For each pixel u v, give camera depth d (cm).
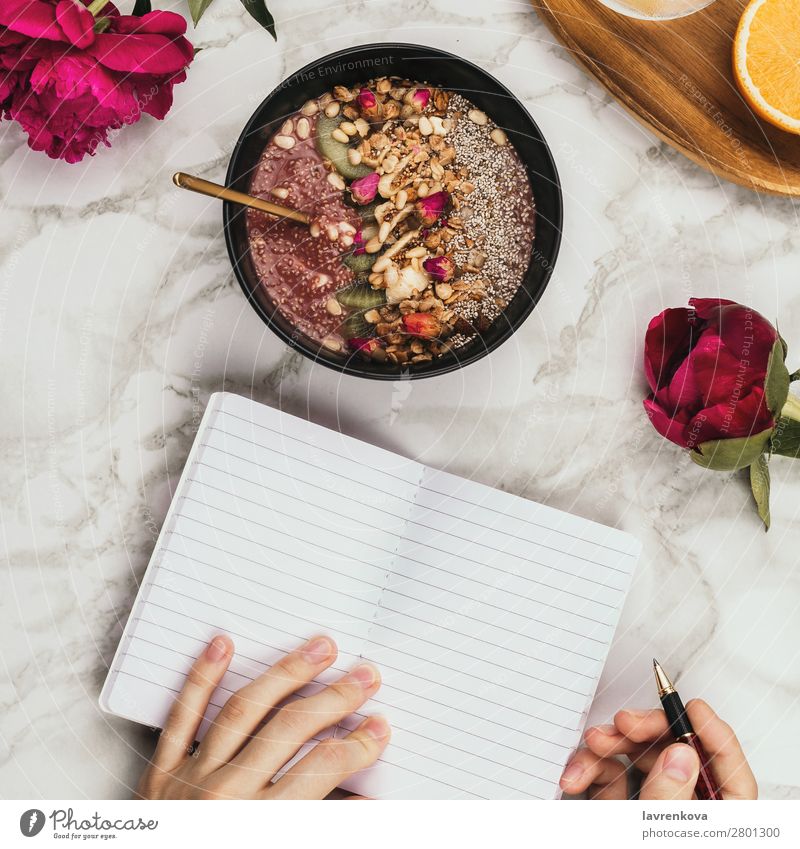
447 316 63
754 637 70
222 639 64
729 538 71
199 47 70
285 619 65
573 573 66
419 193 63
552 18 68
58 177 70
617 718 66
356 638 66
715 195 70
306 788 61
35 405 72
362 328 63
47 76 58
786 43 61
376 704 66
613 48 67
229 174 59
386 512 67
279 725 62
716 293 70
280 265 63
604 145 70
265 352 70
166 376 71
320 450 66
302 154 63
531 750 65
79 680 71
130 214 71
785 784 69
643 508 71
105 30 61
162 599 65
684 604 71
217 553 65
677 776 61
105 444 71
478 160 64
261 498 66
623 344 70
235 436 66
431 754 65
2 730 70
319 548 66
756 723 70
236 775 61
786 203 70
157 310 71
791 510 71
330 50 70
